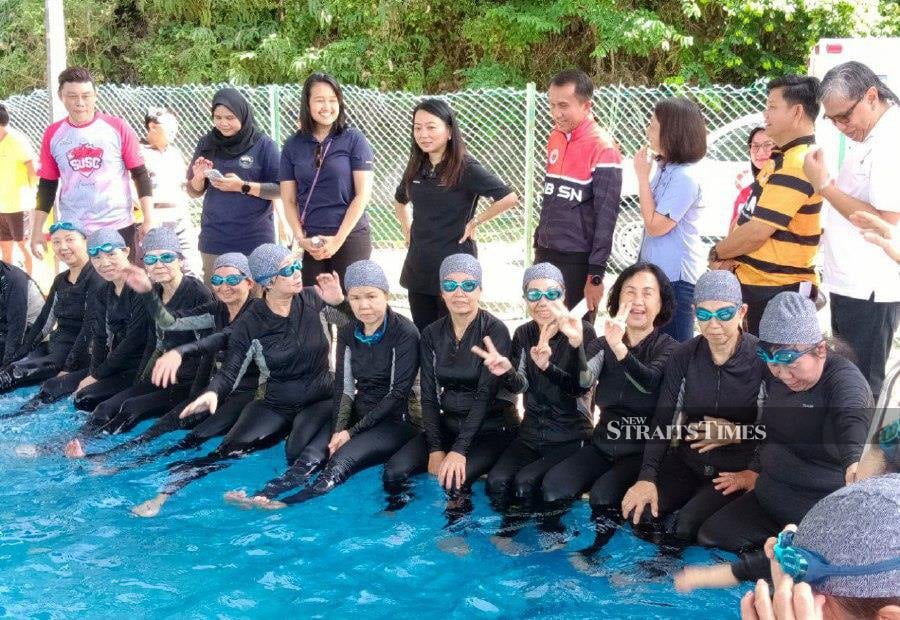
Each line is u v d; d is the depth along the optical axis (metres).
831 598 1.28
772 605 1.33
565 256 5.96
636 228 10.13
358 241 6.66
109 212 7.43
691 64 16.64
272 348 5.95
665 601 4.11
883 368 4.88
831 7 15.38
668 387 4.94
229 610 4.09
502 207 6.00
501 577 4.36
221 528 4.88
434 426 5.56
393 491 5.30
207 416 6.14
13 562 4.51
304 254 6.62
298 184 6.61
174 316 6.37
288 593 4.24
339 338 5.77
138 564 4.50
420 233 6.21
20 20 20.09
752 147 5.90
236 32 19.28
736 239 5.09
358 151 6.50
